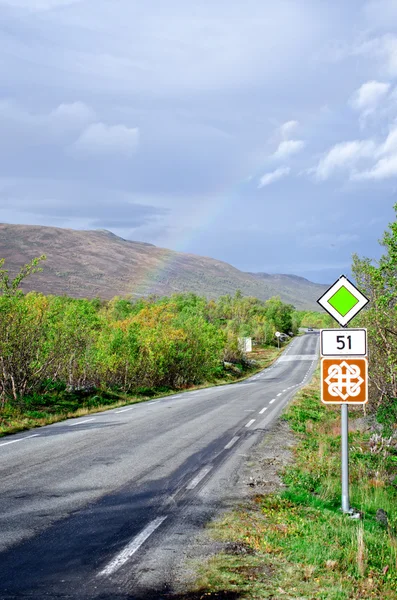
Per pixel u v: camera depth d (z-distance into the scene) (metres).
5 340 20.14
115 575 5.11
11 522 6.56
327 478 10.49
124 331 34.16
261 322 117.75
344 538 6.68
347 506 8.31
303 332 151.50
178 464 10.55
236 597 4.77
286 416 20.09
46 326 22.23
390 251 14.24
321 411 24.95
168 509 7.45
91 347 27.64
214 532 6.53
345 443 8.34
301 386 40.81
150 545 5.98
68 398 22.97
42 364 22.73
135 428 15.39
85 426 15.57
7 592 4.64
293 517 7.37
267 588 5.01
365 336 8.19
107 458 10.78
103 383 29.27
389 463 13.81
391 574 5.75
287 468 10.71
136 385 32.44
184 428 15.82
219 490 8.63
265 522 7.10
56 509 7.19
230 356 66.00
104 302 114.19
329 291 8.30
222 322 111.62
